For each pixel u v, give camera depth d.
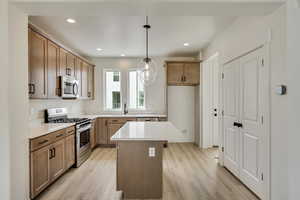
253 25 2.68
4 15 1.97
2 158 2.00
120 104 5.97
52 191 2.80
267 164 2.37
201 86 5.18
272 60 2.27
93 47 4.79
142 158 2.52
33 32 2.89
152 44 4.57
